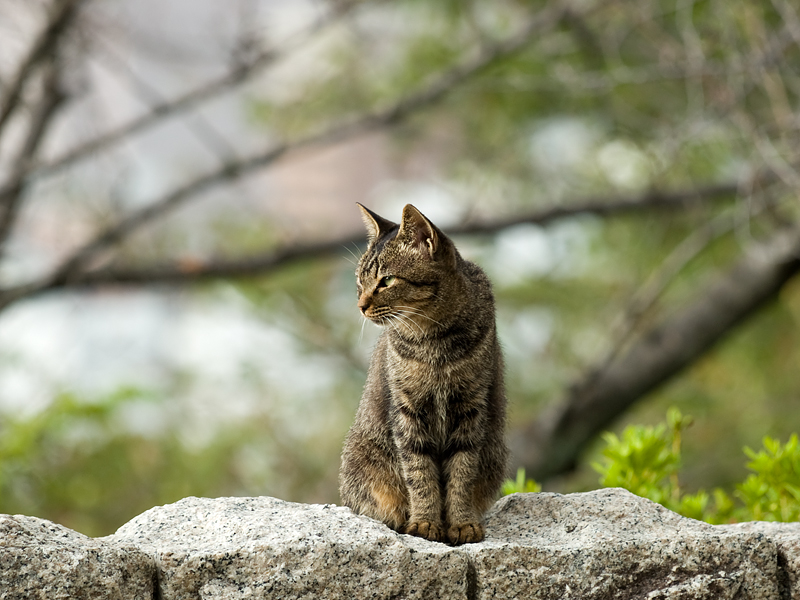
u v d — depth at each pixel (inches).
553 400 605.9
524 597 190.5
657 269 608.7
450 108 647.1
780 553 200.5
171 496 577.3
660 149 551.5
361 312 239.3
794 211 576.4
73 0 506.6
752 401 628.7
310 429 634.2
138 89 540.4
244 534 185.8
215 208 665.0
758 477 279.9
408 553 183.5
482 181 641.0
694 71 474.9
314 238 587.2
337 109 659.4
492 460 237.0
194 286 623.5
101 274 564.1
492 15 633.0
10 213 539.2
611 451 277.3
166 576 173.9
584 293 636.7
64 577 162.7
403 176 759.7
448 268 226.2
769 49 458.3
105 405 521.0
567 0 557.6
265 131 667.4
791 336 646.5
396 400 228.2
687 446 608.1
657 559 194.5
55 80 536.1
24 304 605.6
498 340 243.4
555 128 624.1
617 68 525.3
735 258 603.8
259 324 645.9
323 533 185.0
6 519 164.9
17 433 499.2
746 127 455.5
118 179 557.6
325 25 553.6
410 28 645.3
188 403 622.2
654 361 556.7
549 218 580.4
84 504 545.6
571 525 209.5
